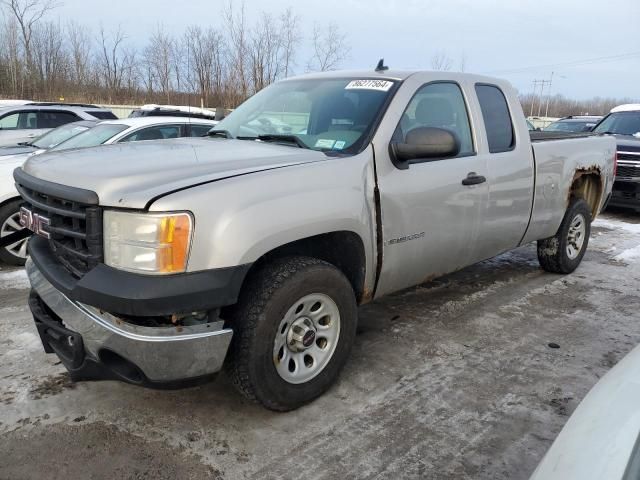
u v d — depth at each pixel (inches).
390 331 164.2
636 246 282.4
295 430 114.3
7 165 226.2
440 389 131.7
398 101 137.4
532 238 195.3
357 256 127.4
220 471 101.6
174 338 96.7
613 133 399.5
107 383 131.1
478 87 166.2
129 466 102.2
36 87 1358.3
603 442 54.0
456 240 153.0
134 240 94.2
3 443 107.9
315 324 120.8
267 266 111.8
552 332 167.0
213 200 98.1
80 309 102.0
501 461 106.3
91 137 271.9
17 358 141.8
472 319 175.5
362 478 100.8
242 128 154.9
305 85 160.1
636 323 175.9
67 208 104.2
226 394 127.6
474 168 154.8
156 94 1203.2
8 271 215.6
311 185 112.8
